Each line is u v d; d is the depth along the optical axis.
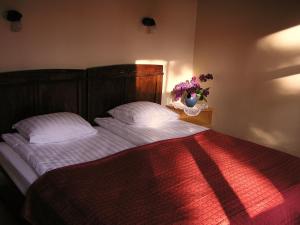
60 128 2.42
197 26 3.81
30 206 1.81
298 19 2.82
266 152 2.38
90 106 3.03
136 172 1.92
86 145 2.39
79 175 1.84
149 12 3.33
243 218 1.48
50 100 2.75
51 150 2.23
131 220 1.42
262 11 3.10
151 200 1.61
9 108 2.52
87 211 1.49
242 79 3.40
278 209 1.61
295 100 2.96
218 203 1.60
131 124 2.90
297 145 3.01
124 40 3.20
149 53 3.46
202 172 1.97
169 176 1.89
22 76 2.53
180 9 3.61
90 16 2.89
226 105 3.62
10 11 2.39
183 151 2.31
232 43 3.44
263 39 3.13
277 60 3.05
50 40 2.69
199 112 3.47
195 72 3.95
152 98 3.56
